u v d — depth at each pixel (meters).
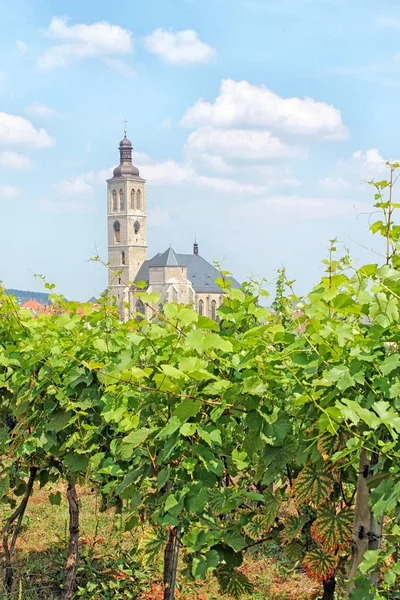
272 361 3.83
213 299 147.88
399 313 3.36
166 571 5.29
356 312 3.46
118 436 5.67
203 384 4.17
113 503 6.04
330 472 3.94
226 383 3.79
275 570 7.22
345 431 3.68
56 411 5.98
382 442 3.22
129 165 165.12
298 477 4.02
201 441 4.33
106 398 5.43
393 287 3.41
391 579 3.11
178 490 4.26
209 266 151.75
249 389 3.81
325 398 3.47
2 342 6.84
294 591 6.71
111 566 7.02
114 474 5.34
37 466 6.31
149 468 4.66
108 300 6.16
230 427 4.50
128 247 162.00
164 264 141.62
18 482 6.81
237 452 4.60
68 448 5.98
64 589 6.21
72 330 6.09
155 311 3.89
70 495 6.31
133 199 163.50
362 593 3.19
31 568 7.27
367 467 3.50
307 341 3.56
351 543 3.77
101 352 5.70
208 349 3.93
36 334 6.45
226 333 4.72
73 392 5.80
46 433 5.93
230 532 4.30
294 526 4.26
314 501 3.94
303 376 3.72
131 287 4.44
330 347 3.44
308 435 3.94
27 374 6.10
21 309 6.93
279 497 4.28
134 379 4.03
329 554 4.11
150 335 4.57
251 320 4.99
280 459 4.06
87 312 6.36
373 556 3.15
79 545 7.98
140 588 6.63
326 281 3.51
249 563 7.48
